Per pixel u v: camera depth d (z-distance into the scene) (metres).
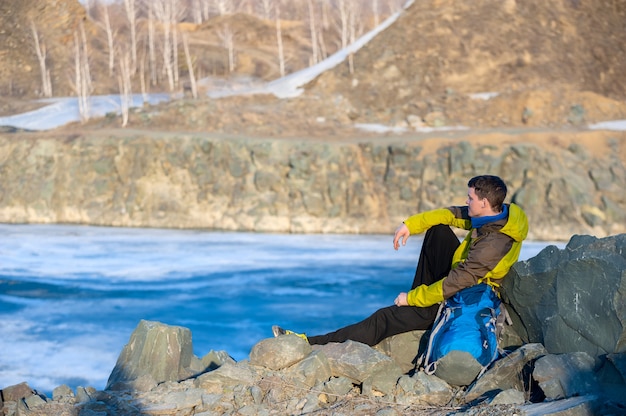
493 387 4.54
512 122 38.34
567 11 49.78
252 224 27.81
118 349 9.65
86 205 29.02
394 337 5.30
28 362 8.86
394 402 4.45
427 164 29.00
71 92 52.88
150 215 28.39
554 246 4.89
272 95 42.56
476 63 45.31
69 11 61.59
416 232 5.41
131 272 16.92
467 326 4.85
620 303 4.39
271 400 4.43
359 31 64.25
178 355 5.20
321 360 4.79
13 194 29.48
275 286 15.31
